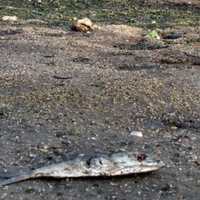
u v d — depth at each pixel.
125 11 36.44
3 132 11.45
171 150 10.91
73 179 9.30
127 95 14.59
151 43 24.89
